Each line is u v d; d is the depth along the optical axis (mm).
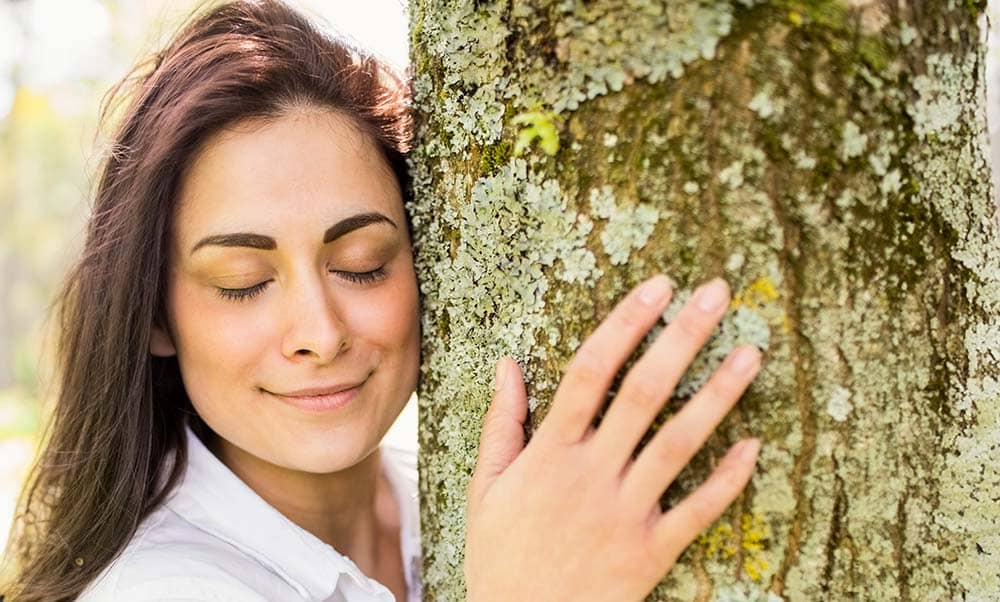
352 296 1495
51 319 2180
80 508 1735
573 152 1215
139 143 1622
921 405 1164
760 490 1151
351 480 1890
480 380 1415
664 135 1140
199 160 1471
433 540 1585
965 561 1188
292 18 1674
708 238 1129
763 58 1097
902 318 1148
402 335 1550
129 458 1724
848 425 1139
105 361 1695
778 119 1099
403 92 1655
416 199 1535
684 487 1179
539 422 1298
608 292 1199
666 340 1103
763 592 1160
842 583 1153
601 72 1177
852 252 1120
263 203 1428
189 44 1676
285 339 1471
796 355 1127
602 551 1159
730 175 1113
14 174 18922
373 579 1920
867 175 1115
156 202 1533
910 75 1132
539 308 1287
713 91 1113
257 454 1610
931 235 1163
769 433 1140
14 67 17484
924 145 1146
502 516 1218
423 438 1616
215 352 1522
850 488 1146
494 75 1301
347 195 1466
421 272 1564
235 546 1701
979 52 1229
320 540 1782
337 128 1492
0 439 11562
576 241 1223
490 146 1321
